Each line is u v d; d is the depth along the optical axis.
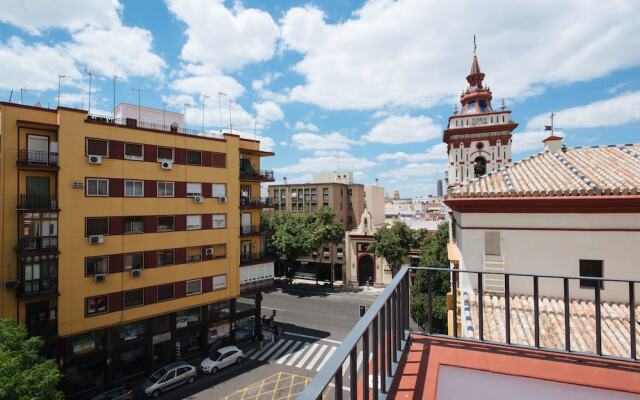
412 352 4.77
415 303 26.02
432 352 4.75
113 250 25.02
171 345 28.52
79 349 23.92
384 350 3.74
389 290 4.12
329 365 2.29
